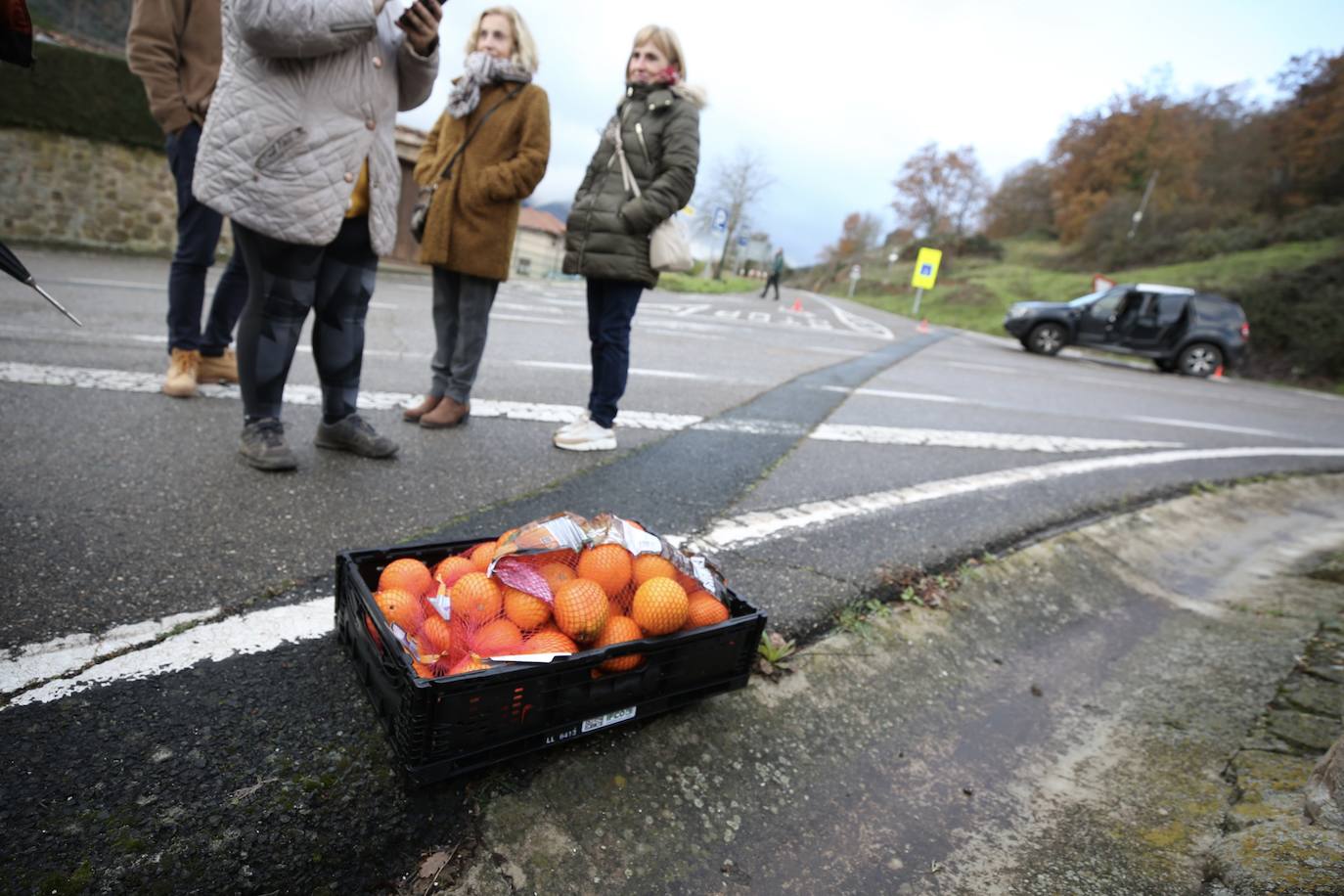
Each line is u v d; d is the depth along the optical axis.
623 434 4.23
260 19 2.17
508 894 1.30
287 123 2.40
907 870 1.54
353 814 1.38
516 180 3.40
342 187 2.57
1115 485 4.61
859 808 1.69
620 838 1.46
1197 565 3.74
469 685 1.34
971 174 71.81
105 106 9.84
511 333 7.80
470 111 3.44
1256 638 2.83
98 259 9.34
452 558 1.74
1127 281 35.59
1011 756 1.99
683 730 1.78
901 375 8.99
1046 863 1.60
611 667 1.56
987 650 2.52
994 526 3.49
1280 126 48.88
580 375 5.84
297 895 1.24
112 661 1.64
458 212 3.50
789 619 2.33
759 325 14.78
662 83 3.50
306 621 1.92
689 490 3.39
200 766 1.41
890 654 2.32
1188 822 1.73
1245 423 8.76
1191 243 40.03
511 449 3.62
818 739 1.89
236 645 1.78
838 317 24.03
